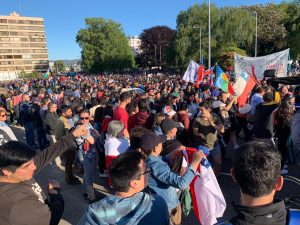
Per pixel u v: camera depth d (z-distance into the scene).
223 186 5.93
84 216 1.95
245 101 8.59
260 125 5.75
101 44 74.38
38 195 2.38
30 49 139.25
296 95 7.59
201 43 45.44
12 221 2.10
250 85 8.59
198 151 3.04
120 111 6.15
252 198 1.50
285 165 6.23
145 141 3.13
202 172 3.46
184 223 4.68
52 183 2.62
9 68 133.88
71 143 3.00
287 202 2.49
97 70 75.19
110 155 4.53
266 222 1.43
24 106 9.98
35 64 141.00
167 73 53.00
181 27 47.84
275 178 1.48
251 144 1.58
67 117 6.93
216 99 8.66
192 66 14.82
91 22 74.56
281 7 56.72
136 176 2.02
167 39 80.88
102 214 1.89
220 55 41.16
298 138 4.82
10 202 2.13
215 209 3.46
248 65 14.83
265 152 1.51
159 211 2.04
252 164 1.48
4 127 5.60
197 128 5.78
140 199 2.01
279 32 49.19
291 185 5.80
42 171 7.50
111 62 74.06
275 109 5.73
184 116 6.66
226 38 45.03
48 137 7.91
